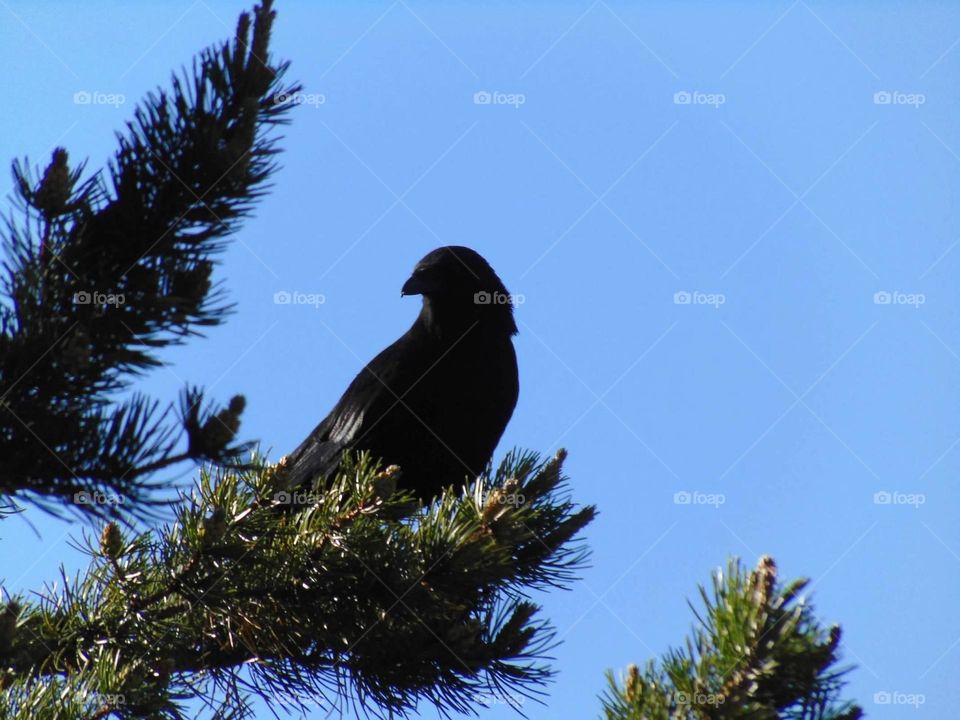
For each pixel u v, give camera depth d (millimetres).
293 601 8133
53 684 6211
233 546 7285
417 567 7938
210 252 6488
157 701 6492
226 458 5664
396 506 8047
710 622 5387
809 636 5223
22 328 5773
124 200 6270
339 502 8117
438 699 8766
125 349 5930
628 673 5465
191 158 6367
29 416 5480
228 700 7664
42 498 5621
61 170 5980
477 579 8047
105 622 7598
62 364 5551
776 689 5285
